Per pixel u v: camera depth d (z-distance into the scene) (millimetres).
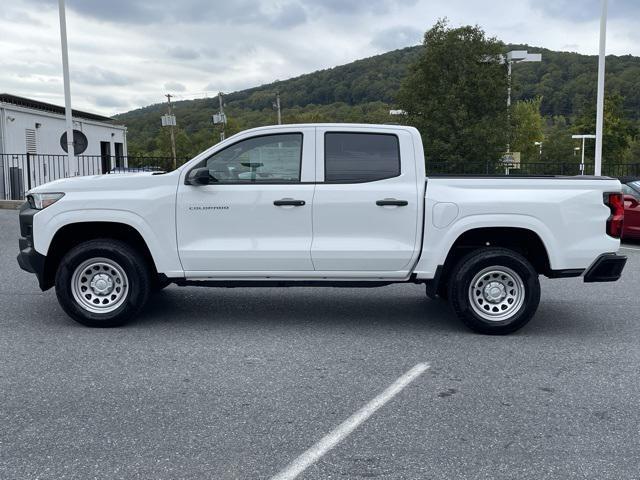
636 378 4980
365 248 6145
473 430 3980
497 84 37156
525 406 4387
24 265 6352
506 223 6094
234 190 6160
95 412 4211
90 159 28594
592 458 3615
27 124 23734
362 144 6246
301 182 6191
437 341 6004
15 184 21906
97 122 29578
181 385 4734
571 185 6160
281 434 3896
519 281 6148
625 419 4176
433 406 4371
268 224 6176
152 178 6242
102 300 6336
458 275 6164
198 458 3574
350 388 4703
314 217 6160
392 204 6133
